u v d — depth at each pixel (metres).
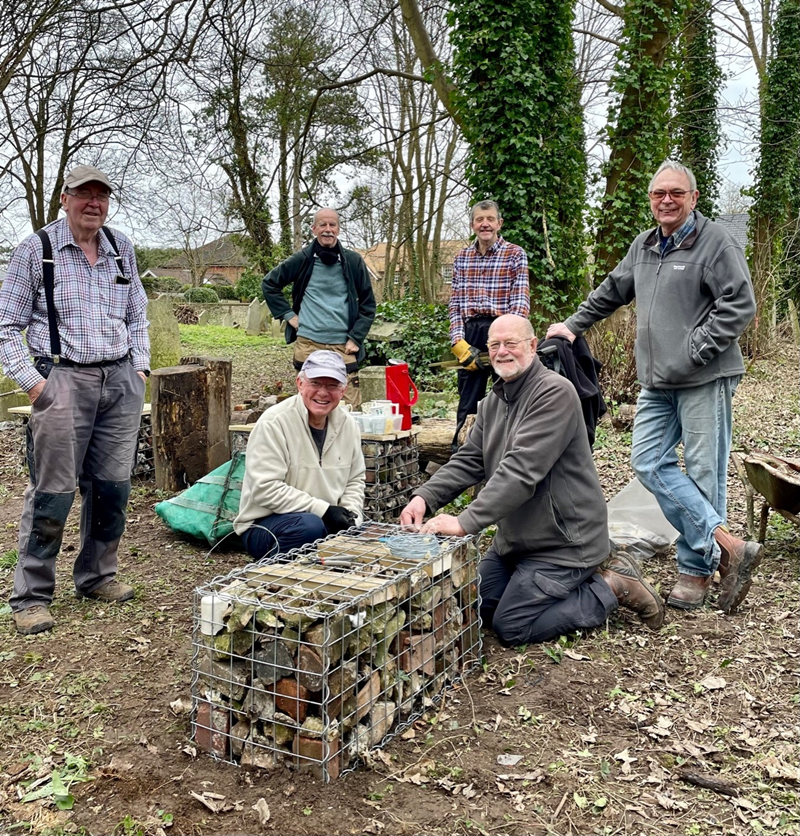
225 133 12.20
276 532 3.51
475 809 2.42
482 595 3.73
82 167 3.62
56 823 2.37
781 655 3.37
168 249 30.28
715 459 3.80
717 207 16.81
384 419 5.07
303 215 15.87
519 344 3.45
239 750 2.65
